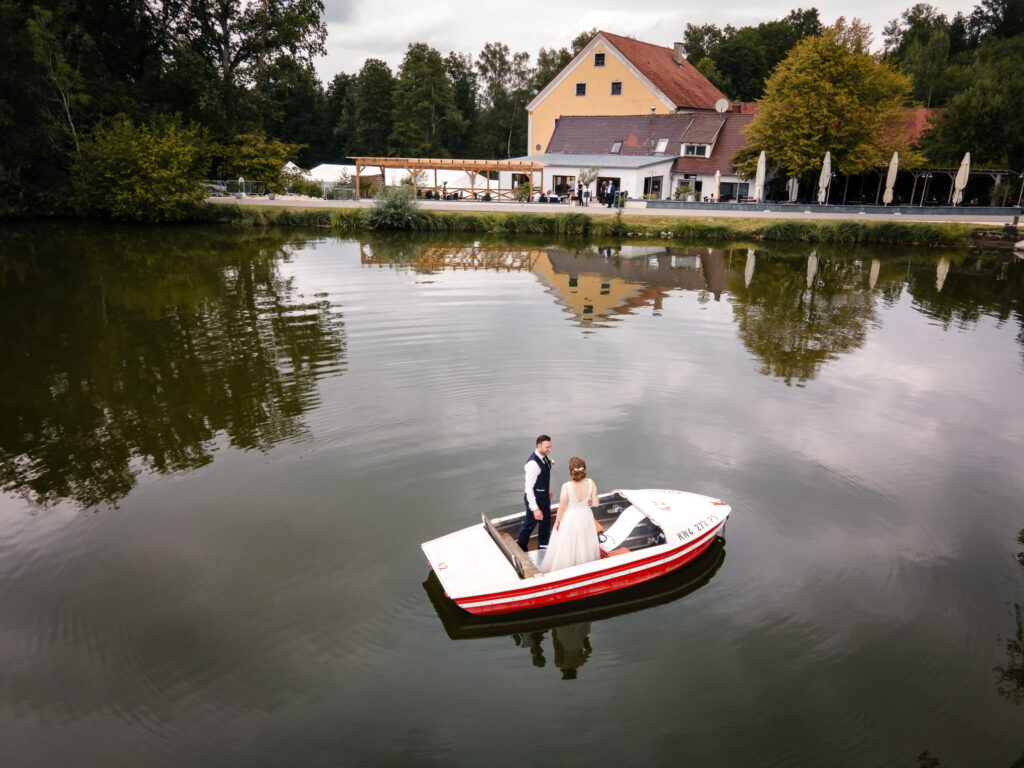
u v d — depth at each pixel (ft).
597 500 23.44
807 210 134.10
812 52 129.80
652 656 20.29
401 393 41.27
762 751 16.98
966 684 19.20
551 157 169.37
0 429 36.35
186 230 132.57
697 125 166.50
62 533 26.35
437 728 17.57
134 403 39.86
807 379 45.52
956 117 142.31
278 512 27.58
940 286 81.15
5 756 16.61
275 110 179.63
